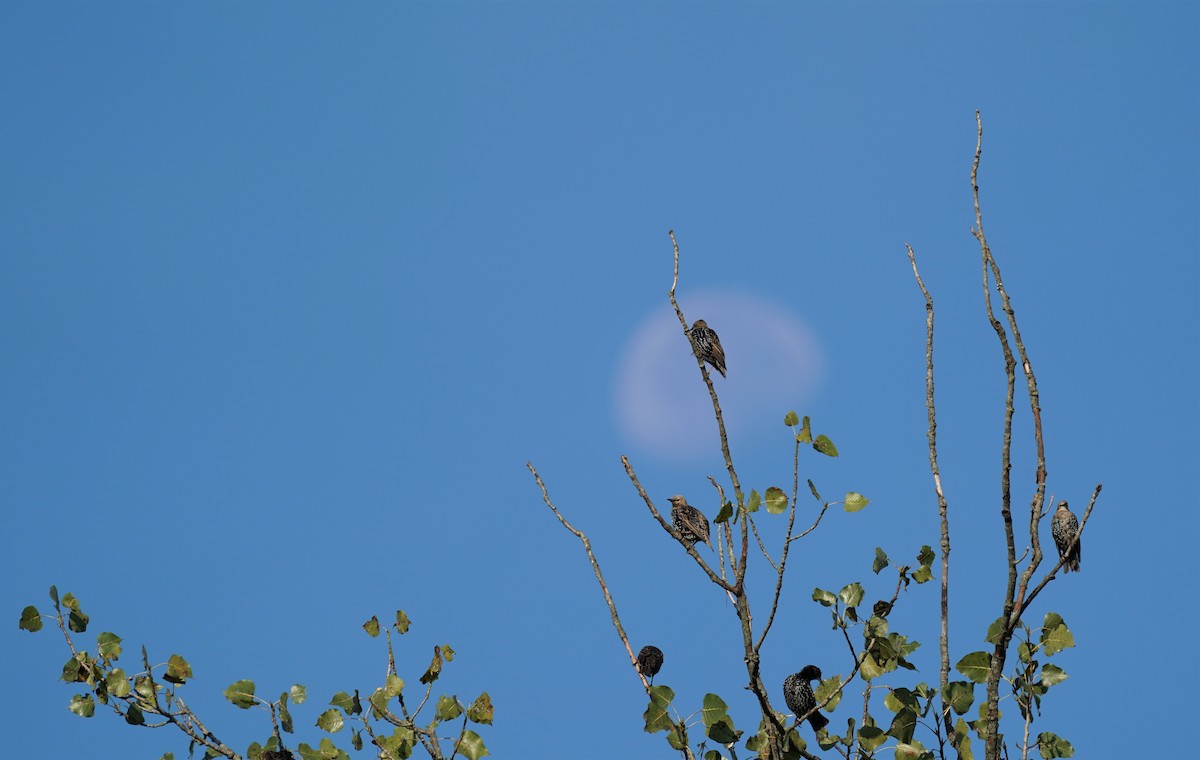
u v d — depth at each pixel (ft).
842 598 82.64
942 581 80.38
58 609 91.71
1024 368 78.59
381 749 87.04
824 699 82.38
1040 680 82.64
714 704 79.87
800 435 81.35
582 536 84.74
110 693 89.25
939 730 80.48
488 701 87.76
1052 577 76.38
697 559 80.89
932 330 81.76
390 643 91.91
